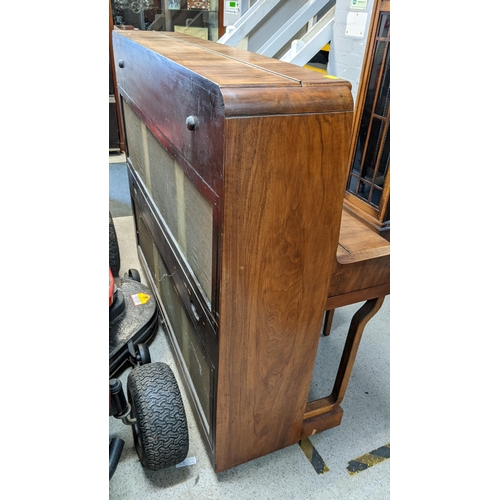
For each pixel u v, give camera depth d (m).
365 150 2.05
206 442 1.25
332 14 2.51
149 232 1.69
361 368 1.67
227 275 0.83
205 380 1.15
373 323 1.93
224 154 0.70
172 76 0.92
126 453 1.27
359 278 1.02
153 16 3.65
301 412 1.21
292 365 1.07
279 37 2.79
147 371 1.17
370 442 1.36
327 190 0.82
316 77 0.79
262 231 0.81
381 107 1.91
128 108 1.65
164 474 1.22
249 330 0.94
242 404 1.07
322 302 0.99
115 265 2.00
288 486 1.21
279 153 0.74
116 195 3.01
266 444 1.22
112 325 1.59
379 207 1.95
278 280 0.89
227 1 3.55
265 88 0.69
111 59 3.40
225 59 0.97
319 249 0.90
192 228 1.05
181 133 0.93
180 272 1.23
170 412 1.10
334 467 1.27
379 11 1.81
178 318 1.42
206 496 1.17
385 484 1.23
